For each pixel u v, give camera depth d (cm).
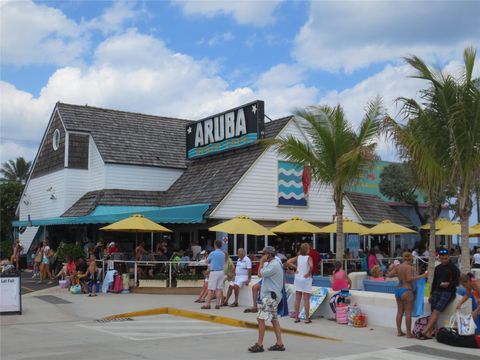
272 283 993
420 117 1388
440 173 1338
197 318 1436
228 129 2573
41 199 3108
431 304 1108
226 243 2270
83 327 1284
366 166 1830
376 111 1850
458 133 1330
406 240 3225
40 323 1339
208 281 1546
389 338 1113
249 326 1291
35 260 2500
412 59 1362
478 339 1018
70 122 2820
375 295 1269
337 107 1831
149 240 2627
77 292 1906
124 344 1060
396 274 1145
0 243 3080
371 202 3042
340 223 1794
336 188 1802
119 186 2694
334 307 1315
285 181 2491
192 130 2828
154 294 1906
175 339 1123
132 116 3064
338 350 998
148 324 1339
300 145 1831
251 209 2375
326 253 2531
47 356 934
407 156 1430
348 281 1368
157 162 2802
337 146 1798
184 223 2305
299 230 2162
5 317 1417
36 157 3206
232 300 1634
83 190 2838
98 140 2773
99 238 2556
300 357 931
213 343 1076
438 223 2781
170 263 1947
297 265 1326
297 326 1254
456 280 1091
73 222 2280
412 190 3081
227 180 2400
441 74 1353
